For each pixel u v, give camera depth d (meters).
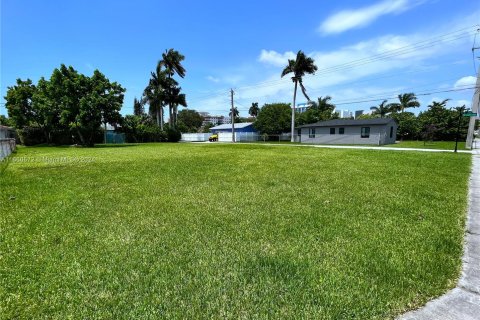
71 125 24.66
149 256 2.83
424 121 36.62
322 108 51.12
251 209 4.46
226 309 1.99
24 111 28.19
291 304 2.05
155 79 39.16
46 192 5.82
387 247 3.01
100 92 25.72
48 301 2.08
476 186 6.27
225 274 2.47
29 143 30.05
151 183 6.73
